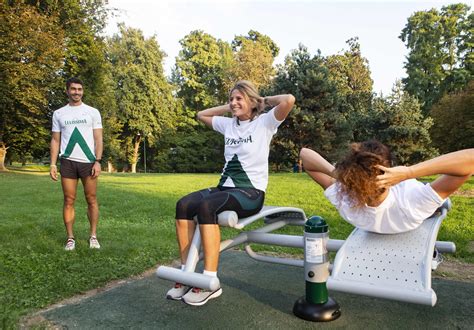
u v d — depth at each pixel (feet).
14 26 50.14
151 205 25.16
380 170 6.31
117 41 106.52
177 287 8.61
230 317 8.10
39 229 16.39
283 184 38.75
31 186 36.94
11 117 59.21
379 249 7.00
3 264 11.39
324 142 66.80
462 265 12.38
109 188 36.06
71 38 67.21
